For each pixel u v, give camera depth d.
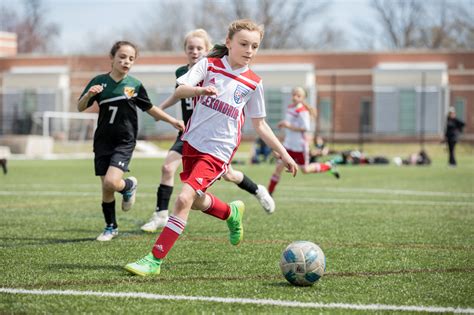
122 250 11.34
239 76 9.77
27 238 12.74
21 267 9.78
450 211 17.89
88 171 36.78
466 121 77.88
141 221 15.51
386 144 75.44
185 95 9.10
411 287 8.57
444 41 122.50
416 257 10.77
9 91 85.75
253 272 9.49
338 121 79.88
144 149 72.88
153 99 81.06
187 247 11.70
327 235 13.34
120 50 12.06
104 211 12.62
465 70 78.19
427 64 79.06
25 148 63.12
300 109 22.20
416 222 15.48
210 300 7.81
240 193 24.06
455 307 7.55
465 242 12.44
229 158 9.82
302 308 7.47
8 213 17.03
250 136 78.31
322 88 80.38
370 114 79.31
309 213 17.33
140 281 8.84
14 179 30.19
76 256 10.73
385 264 10.14
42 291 8.22
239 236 10.84
